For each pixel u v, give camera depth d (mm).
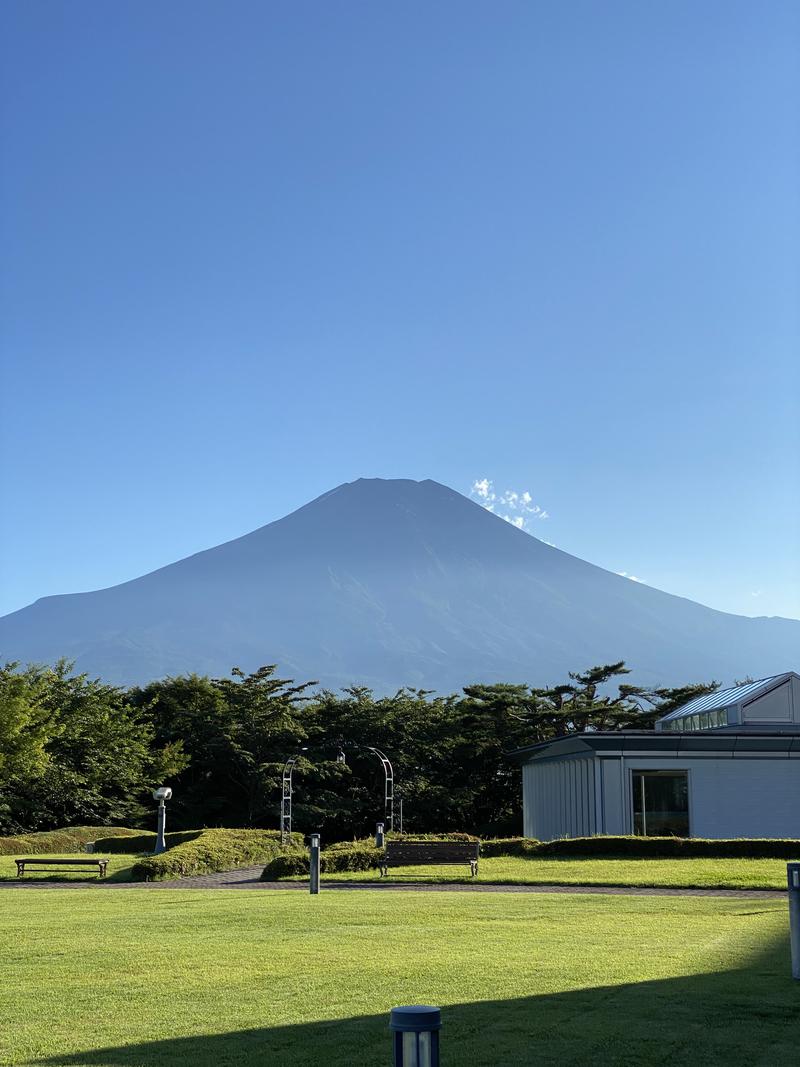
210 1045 9453
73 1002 11422
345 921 19109
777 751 44344
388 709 71438
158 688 69938
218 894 26500
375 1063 8836
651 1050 9148
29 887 30656
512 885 27734
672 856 34781
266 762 64750
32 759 50656
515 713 73250
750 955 14344
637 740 44031
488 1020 10297
